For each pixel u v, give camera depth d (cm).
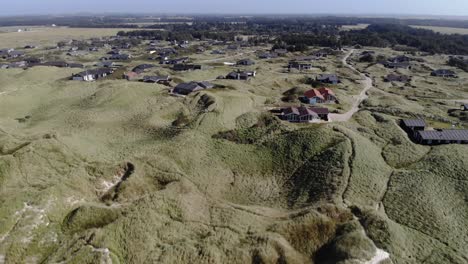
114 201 5119
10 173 5466
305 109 8112
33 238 4259
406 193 5134
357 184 5341
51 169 5791
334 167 5769
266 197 5578
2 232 4269
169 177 5712
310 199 5284
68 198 4947
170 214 4728
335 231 4394
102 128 8050
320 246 4234
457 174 5550
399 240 4203
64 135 7094
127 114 8825
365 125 7756
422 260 3991
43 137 6694
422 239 4322
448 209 4862
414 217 4691
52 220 4544
